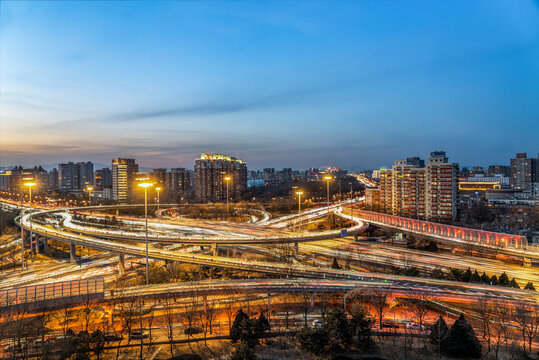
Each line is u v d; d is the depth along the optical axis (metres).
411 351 75.88
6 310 79.00
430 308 94.38
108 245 146.00
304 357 75.75
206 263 123.06
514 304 84.44
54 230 177.12
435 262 145.50
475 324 84.81
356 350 77.25
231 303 98.81
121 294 90.06
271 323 90.25
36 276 146.38
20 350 74.00
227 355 76.12
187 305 100.56
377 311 93.88
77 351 73.94
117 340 82.19
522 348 73.50
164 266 147.62
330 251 168.12
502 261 146.38
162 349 78.75
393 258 153.12
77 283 87.25
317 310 97.62
